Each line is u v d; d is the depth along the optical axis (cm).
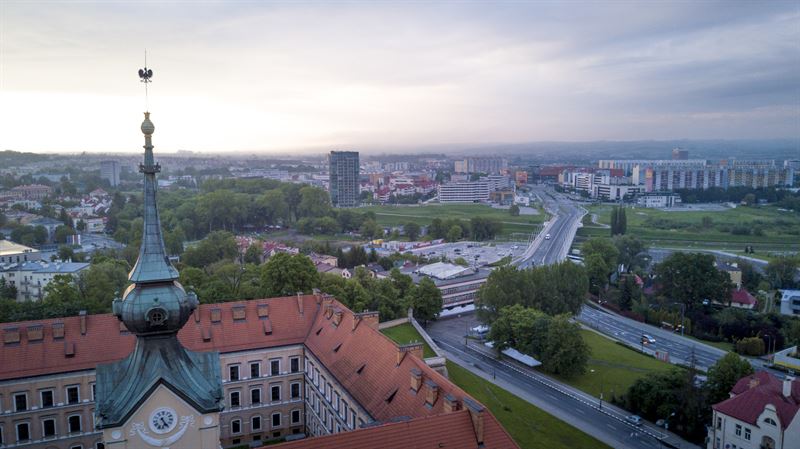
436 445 6234
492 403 12075
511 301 16562
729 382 10994
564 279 17838
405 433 6244
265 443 10588
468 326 18525
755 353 16688
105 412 4434
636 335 18550
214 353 4862
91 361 9400
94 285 15750
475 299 17600
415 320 16562
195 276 16000
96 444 9494
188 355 4744
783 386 9281
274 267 14775
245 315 10850
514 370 14338
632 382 13800
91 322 9781
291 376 10844
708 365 15538
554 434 10844
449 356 15200
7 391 8912
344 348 9662
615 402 12431
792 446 8794
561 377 13962
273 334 10781
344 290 15588
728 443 9619
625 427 11256
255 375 10594
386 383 8244
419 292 17975
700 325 18775
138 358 4575
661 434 10988
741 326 18000
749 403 9500
